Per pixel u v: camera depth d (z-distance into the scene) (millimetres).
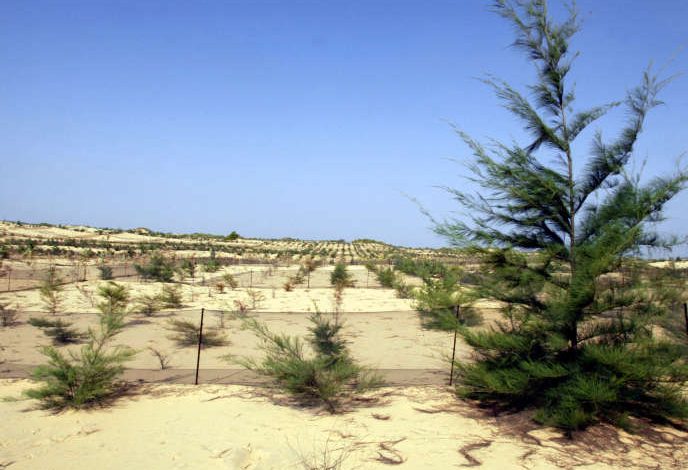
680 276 6133
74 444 5734
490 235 6723
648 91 6309
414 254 69375
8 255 41625
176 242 83438
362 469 5000
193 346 12070
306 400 7668
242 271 40875
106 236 81438
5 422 6562
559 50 6914
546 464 5133
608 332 6352
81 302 19594
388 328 14031
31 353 10922
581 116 6797
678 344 6332
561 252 6676
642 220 5934
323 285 30828
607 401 5949
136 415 6871
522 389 6383
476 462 5191
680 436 5914
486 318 9242
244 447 5609
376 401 7594
